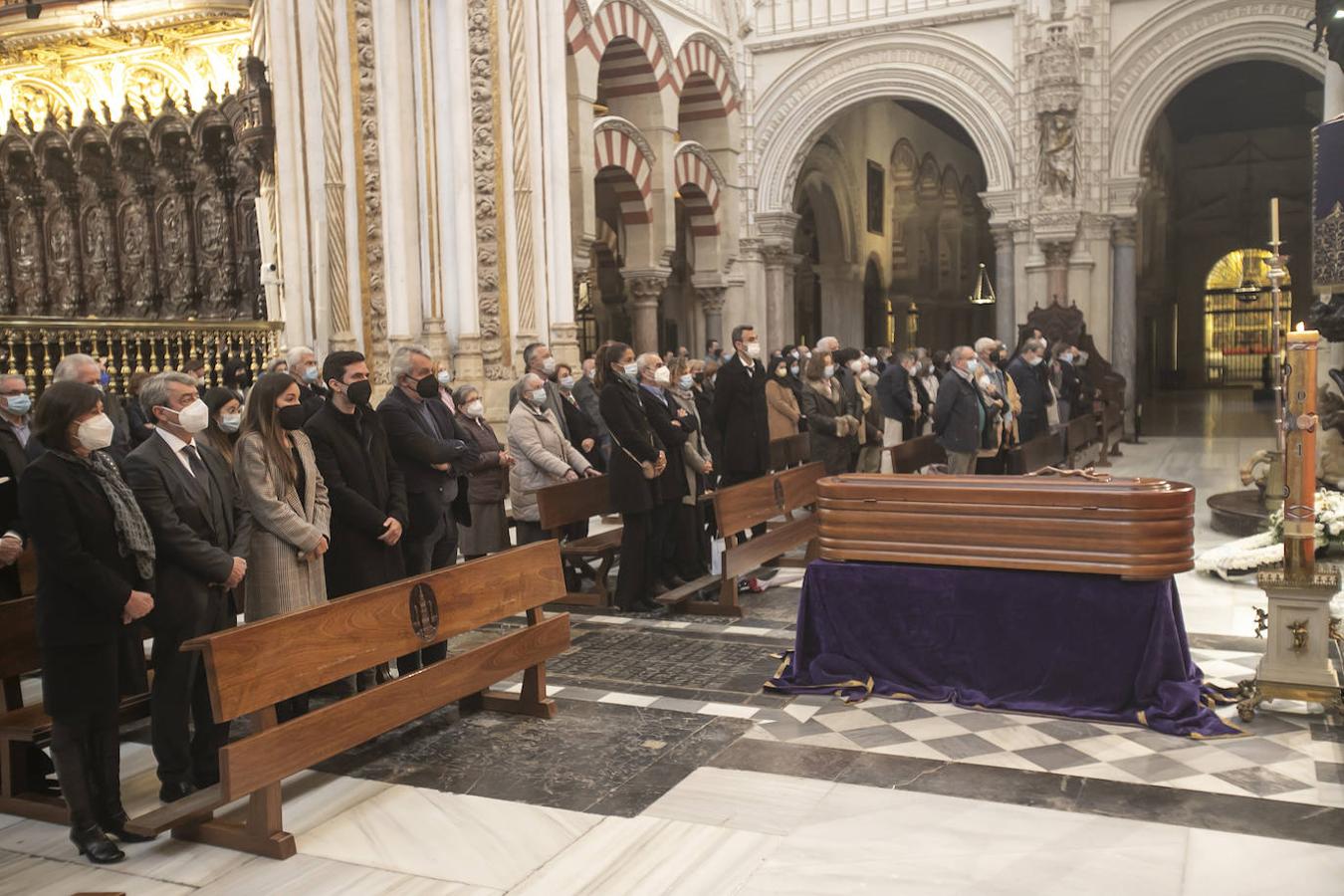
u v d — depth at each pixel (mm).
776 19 20281
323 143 12141
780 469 9609
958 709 5258
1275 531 8062
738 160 20531
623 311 24312
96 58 16250
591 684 5820
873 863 3725
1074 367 15492
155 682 4289
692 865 3758
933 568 5480
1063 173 18203
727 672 5973
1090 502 5074
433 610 4695
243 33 15086
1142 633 5035
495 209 12086
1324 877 3537
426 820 4180
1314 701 4863
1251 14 17406
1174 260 33562
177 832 4105
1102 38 18203
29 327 8852
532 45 12219
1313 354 4945
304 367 6895
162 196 15594
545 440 7719
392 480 5387
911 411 11148
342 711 4246
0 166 16594
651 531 7402
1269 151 32562
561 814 4195
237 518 4621
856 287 25938
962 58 19047
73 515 3807
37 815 4328
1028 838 3869
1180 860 3674
